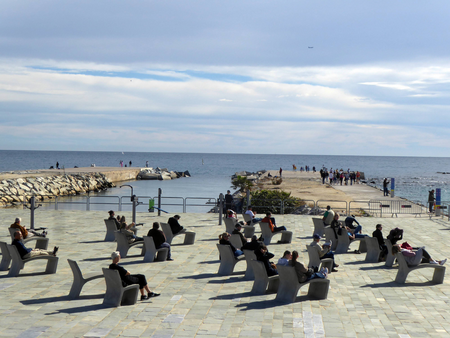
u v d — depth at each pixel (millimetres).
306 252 16172
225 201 27969
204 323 8438
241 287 11234
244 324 8391
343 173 65562
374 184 89375
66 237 18625
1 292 10539
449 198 61594
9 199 47656
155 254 14281
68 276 12141
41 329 7977
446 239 19234
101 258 14602
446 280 12148
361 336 7805
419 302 10000
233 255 12680
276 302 9930
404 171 166500
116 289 9578
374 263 14562
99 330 7973
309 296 10422
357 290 11070
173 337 7672
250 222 20422
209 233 20156
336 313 9141
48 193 54906
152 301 9930
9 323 8289
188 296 10352
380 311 9305
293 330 8078
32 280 11688
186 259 14703
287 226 22641
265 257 10852
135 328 8109
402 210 31953
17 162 189000
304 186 56094
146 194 56719
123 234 14977
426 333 7973
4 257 12898
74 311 9102
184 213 27469
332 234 16844
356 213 29516
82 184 64438
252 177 86188
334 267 13406
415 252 11922
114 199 46906
